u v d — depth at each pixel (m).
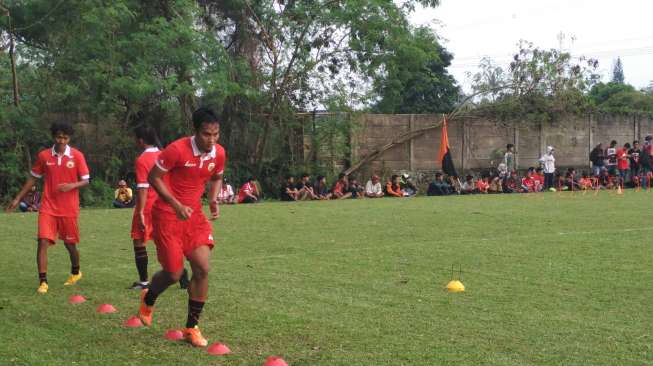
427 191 25.00
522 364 4.79
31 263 9.13
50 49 20.70
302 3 23.97
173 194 5.52
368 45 23.98
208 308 6.48
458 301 6.68
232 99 23.59
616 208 16.78
